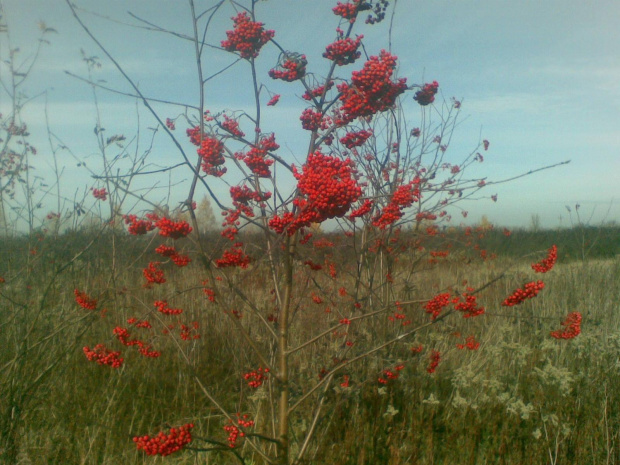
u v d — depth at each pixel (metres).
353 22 1.12
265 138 1.16
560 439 1.48
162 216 1.00
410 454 1.41
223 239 1.16
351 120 1.08
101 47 0.94
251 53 1.09
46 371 1.49
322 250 1.74
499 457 1.44
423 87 1.15
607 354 1.83
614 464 1.41
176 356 1.94
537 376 1.73
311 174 0.90
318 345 1.70
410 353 1.73
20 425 1.43
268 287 1.80
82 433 1.49
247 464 1.33
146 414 1.66
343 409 1.55
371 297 1.74
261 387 1.40
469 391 1.74
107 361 1.10
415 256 2.13
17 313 1.55
